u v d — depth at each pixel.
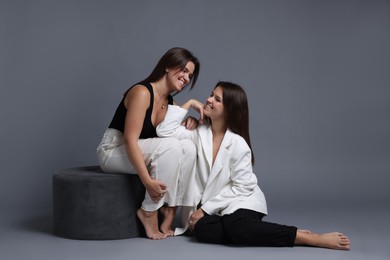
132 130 3.01
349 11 4.46
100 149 3.19
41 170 4.19
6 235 3.22
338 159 4.45
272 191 4.26
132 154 2.98
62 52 4.19
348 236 3.11
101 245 2.94
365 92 4.49
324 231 3.24
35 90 4.17
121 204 3.08
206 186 3.13
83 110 4.22
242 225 2.86
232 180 3.12
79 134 4.22
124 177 3.09
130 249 2.84
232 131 3.19
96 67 4.23
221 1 4.38
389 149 4.49
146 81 3.17
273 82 4.44
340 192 4.23
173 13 4.32
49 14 4.17
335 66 4.47
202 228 2.96
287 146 4.45
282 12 4.42
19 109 4.16
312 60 4.45
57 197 3.16
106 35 4.24
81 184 3.06
